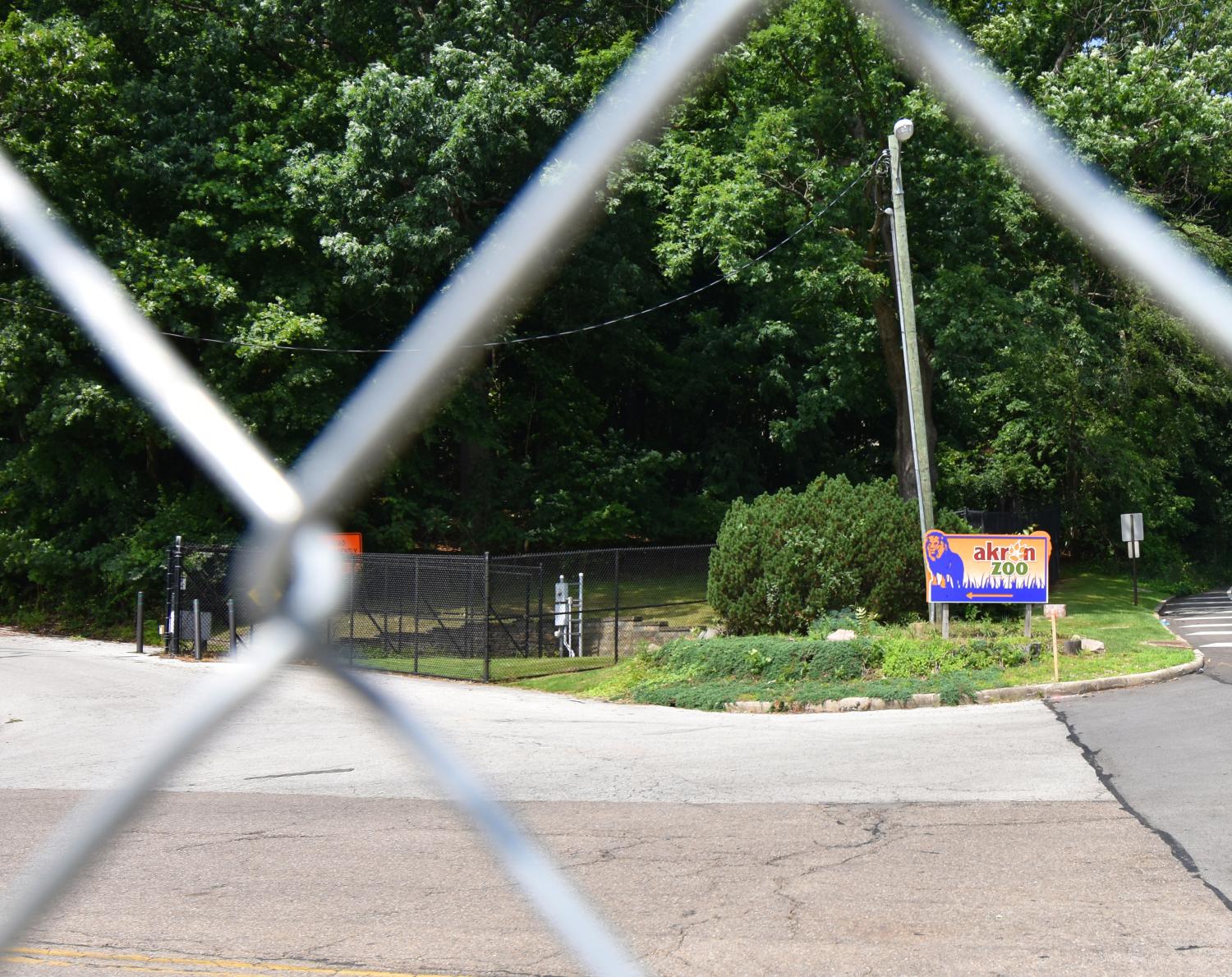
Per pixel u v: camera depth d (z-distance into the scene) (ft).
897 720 46.03
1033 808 29.32
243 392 94.68
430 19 97.09
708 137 90.22
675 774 35.27
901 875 23.77
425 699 56.29
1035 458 120.47
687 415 130.52
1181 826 26.84
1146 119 80.33
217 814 30.78
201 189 91.09
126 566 88.99
